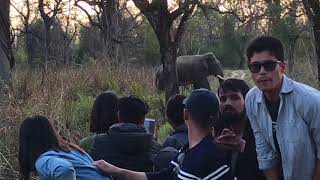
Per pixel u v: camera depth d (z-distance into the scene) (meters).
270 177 3.58
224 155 3.53
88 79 14.34
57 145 4.35
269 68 3.39
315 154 3.44
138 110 4.89
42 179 4.20
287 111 3.41
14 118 8.70
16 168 8.00
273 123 3.48
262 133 3.54
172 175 4.07
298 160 3.42
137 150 4.74
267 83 3.40
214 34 26.97
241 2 11.39
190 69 17.11
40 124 4.35
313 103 3.36
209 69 17.38
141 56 30.00
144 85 14.85
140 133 4.77
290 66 10.96
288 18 11.73
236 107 3.87
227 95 3.88
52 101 10.03
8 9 12.47
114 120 5.20
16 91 11.17
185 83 17.25
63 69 14.40
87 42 29.84
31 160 4.34
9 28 12.50
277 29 11.80
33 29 28.22
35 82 12.10
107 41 21.44
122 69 15.80
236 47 28.94
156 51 29.72
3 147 8.23
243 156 3.57
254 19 11.84
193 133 3.64
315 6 8.11
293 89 3.41
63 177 4.07
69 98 11.59
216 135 3.61
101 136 4.84
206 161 3.51
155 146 4.93
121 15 26.41
